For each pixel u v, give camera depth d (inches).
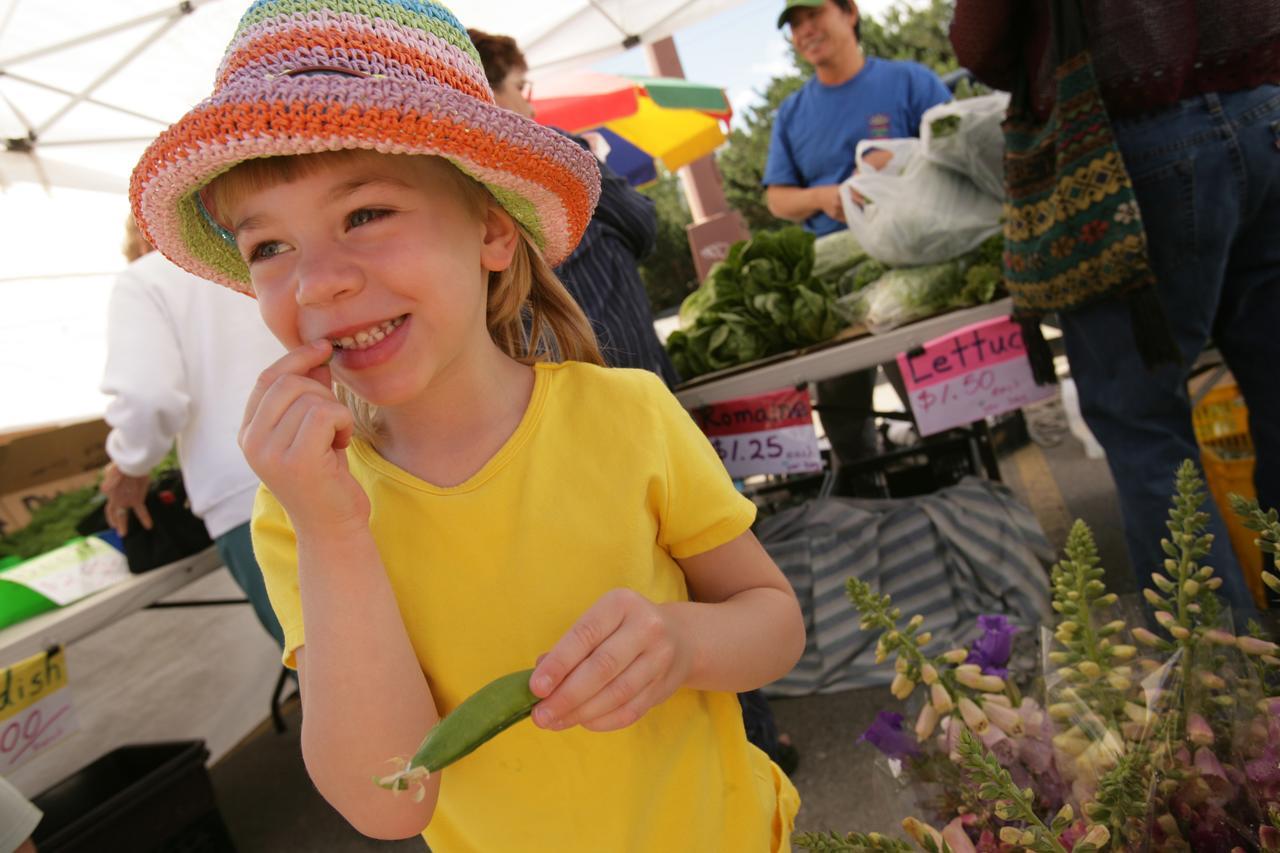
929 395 96.1
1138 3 61.4
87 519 115.6
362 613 29.5
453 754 23.6
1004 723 33.1
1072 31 63.4
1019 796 27.0
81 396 221.6
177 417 89.3
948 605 97.5
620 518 35.2
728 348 104.4
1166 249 66.8
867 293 102.1
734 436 103.3
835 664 97.5
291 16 31.0
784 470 101.6
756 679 34.7
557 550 34.7
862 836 29.9
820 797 81.4
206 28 150.8
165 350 88.4
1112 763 30.3
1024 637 44.1
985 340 95.0
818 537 104.3
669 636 28.9
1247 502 29.0
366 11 31.3
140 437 89.2
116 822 88.7
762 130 538.0
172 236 35.9
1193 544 32.2
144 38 144.9
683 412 39.3
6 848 60.6
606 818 34.2
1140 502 71.4
